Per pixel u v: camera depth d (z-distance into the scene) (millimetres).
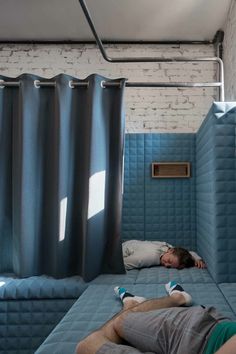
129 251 2223
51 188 2090
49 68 3152
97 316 1324
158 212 2607
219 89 2674
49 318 1811
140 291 1639
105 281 1863
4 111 2133
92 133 1981
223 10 2604
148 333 936
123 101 2090
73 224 2062
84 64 3145
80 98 2115
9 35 3037
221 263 1751
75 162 2096
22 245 1965
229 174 1777
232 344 660
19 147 2029
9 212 2135
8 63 3148
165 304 1248
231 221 1764
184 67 3090
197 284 1729
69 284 1837
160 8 2576
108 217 2092
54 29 2924
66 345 1087
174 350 839
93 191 1962
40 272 2057
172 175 2617
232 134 1780
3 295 1818
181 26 2840
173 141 2643
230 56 2570
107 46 3113
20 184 2002
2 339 1809
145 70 3102
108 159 2098
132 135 2656
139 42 3090
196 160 2576
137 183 2633
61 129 1999
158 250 2242
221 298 1484
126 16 2691
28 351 1797
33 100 2061
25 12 2654
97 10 2602
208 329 823
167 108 3076
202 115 3049
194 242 2568
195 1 2480
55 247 1978
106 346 914
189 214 2594
